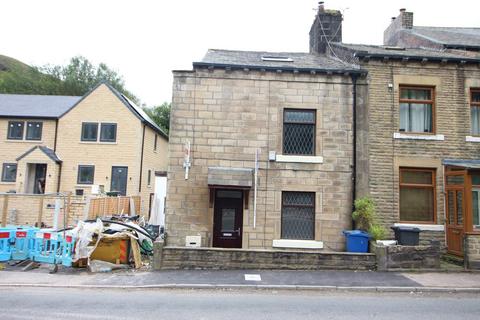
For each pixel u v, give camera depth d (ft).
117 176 81.97
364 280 32.71
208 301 26.66
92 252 37.60
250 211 42.60
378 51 47.32
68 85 159.33
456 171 40.93
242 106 44.01
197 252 37.22
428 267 36.96
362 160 43.52
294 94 44.29
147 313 23.35
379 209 42.86
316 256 37.11
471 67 45.29
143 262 40.55
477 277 34.06
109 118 83.41
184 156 43.16
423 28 65.62
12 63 289.33
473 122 45.70
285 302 26.58
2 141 83.76
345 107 44.21
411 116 45.34
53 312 23.22
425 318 22.82
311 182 43.11
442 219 42.91
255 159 43.04
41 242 37.42
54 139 83.25
